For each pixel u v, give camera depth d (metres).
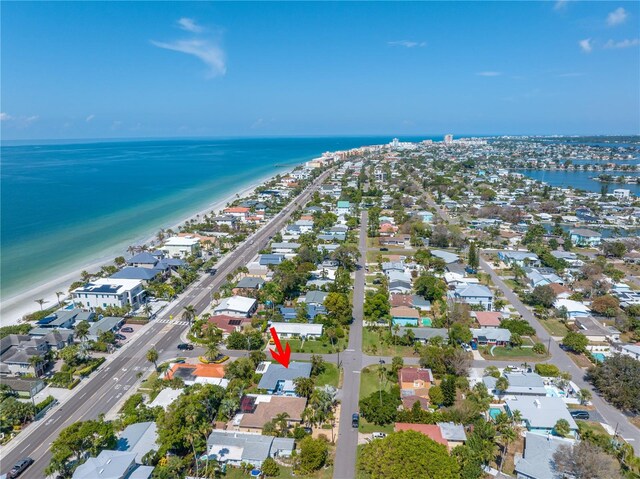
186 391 91.88
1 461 79.12
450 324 127.81
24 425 89.12
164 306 147.38
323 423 87.56
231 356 114.50
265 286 154.00
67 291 160.75
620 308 142.88
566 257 190.75
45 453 81.25
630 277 174.12
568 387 99.44
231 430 85.81
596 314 138.00
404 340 118.25
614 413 92.31
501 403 94.38
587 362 111.88
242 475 75.25
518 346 119.12
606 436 81.62
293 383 97.38
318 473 75.00
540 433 85.94
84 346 111.19
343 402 94.31
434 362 104.81
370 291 155.12
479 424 82.50
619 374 96.75
